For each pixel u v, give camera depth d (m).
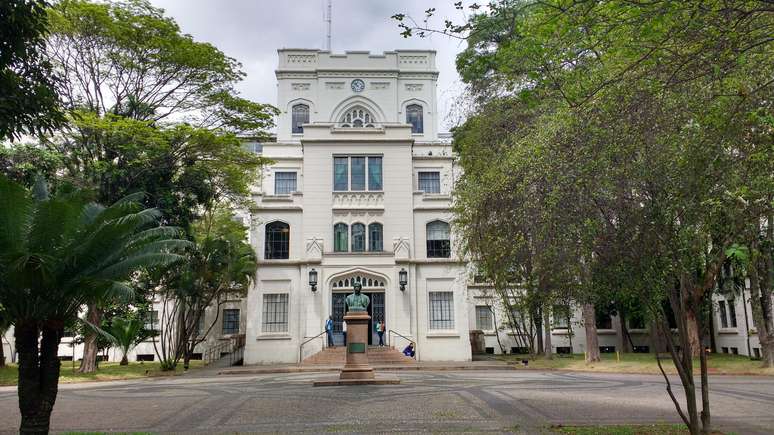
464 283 33.38
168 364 29.47
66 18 25.39
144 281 30.02
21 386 10.65
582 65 10.45
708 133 8.73
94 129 24.92
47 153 23.88
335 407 14.48
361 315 20.47
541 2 8.45
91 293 11.30
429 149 39.69
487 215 15.58
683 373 9.41
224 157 28.92
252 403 15.56
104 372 27.55
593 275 9.73
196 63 28.00
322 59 43.59
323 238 33.84
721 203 8.85
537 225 11.64
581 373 25.12
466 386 19.03
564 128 10.46
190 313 31.88
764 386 18.56
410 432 11.28
